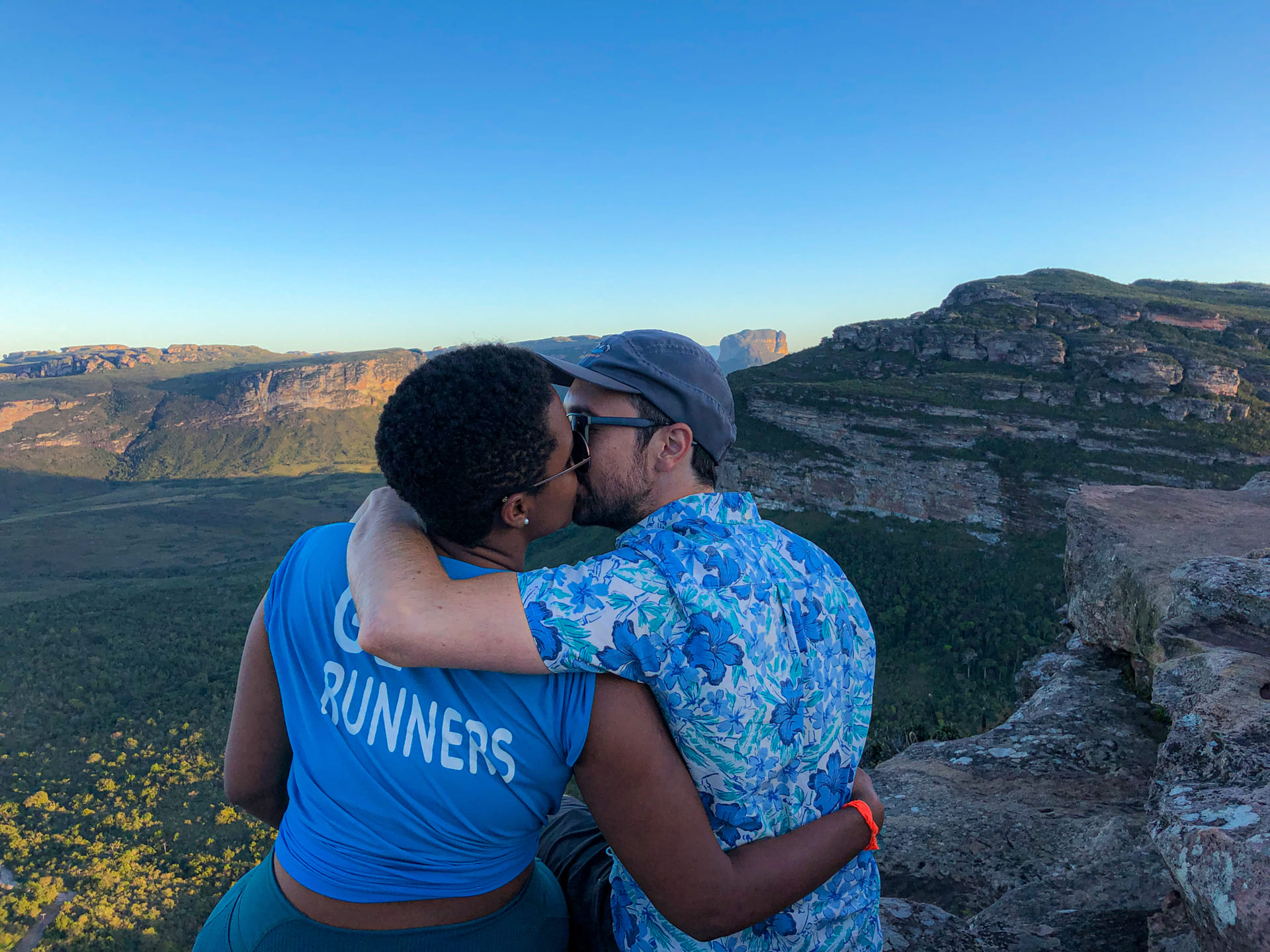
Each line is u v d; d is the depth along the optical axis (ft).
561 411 3.85
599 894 4.66
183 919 140.77
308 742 3.75
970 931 7.89
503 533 3.95
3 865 158.20
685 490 4.23
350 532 4.12
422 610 3.25
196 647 326.03
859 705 4.30
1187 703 9.50
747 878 3.58
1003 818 11.90
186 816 185.47
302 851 3.73
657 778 3.37
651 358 4.01
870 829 4.09
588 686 3.34
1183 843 5.55
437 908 3.62
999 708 187.62
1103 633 17.88
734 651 3.38
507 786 3.43
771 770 3.68
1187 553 16.98
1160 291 494.18
